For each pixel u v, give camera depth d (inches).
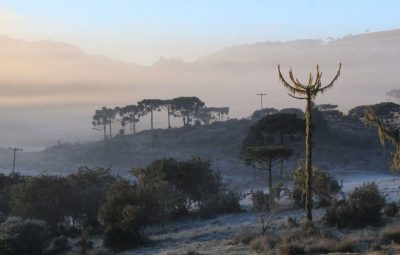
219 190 2753.4
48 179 2341.3
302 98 1686.8
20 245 1657.2
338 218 1670.8
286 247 1266.0
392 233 1373.0
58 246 1744.6
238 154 6328.7
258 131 3747.5
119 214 1841.8
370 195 1722.4
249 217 2197.3
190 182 2674.7
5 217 2201.0
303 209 2192.4
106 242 1841.8
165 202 2175.2
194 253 1400.1
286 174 2501.2
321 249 1278.3
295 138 3939.5
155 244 1774.1
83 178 2679.6
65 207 2322.8
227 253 1362.0
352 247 1279.5
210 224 2166.6
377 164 5649.6
